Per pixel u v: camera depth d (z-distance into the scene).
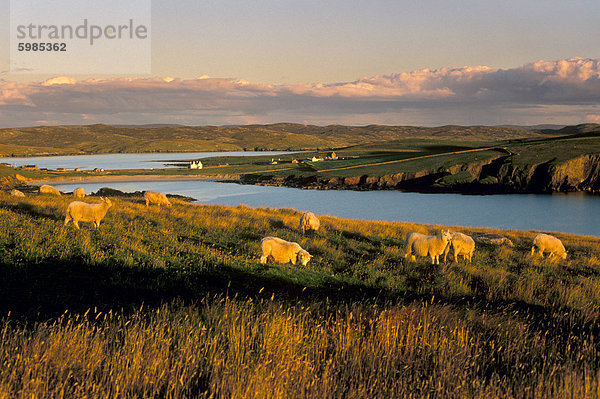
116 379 4.84
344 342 6.87
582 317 10.12
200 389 5.18
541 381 5.62
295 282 11.62
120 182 149.12
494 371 6.41
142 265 11.24
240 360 5.70
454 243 16.56
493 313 9.96
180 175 172.88
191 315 7.88
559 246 19.81
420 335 7.47
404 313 8.30
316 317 8.56
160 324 7.25
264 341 6.39
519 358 7.11
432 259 15.94
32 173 157.12
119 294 9.26
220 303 8.77
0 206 20.39
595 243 28.91
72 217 15.52
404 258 16.25
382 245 19.45
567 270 17.45
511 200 110.00
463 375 5.93
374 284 12.38
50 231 14.20
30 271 9.88
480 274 14.23
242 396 4.73
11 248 11.53
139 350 5.61
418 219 76.31
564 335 8.78
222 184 147.25
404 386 5.53
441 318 8.60
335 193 125.75
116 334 6.47
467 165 150.25
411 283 12.93
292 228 22.58
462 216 80.75
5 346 5.70
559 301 11.70
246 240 17.36
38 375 4.88
